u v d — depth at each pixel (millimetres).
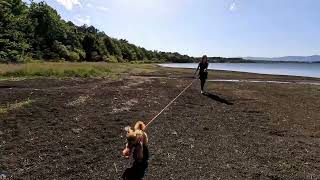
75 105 13781
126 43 148750
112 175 6730
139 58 149625
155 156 7918
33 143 8609
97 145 8641
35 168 6992
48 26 72625
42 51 66688
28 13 71438
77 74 28047
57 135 9414
